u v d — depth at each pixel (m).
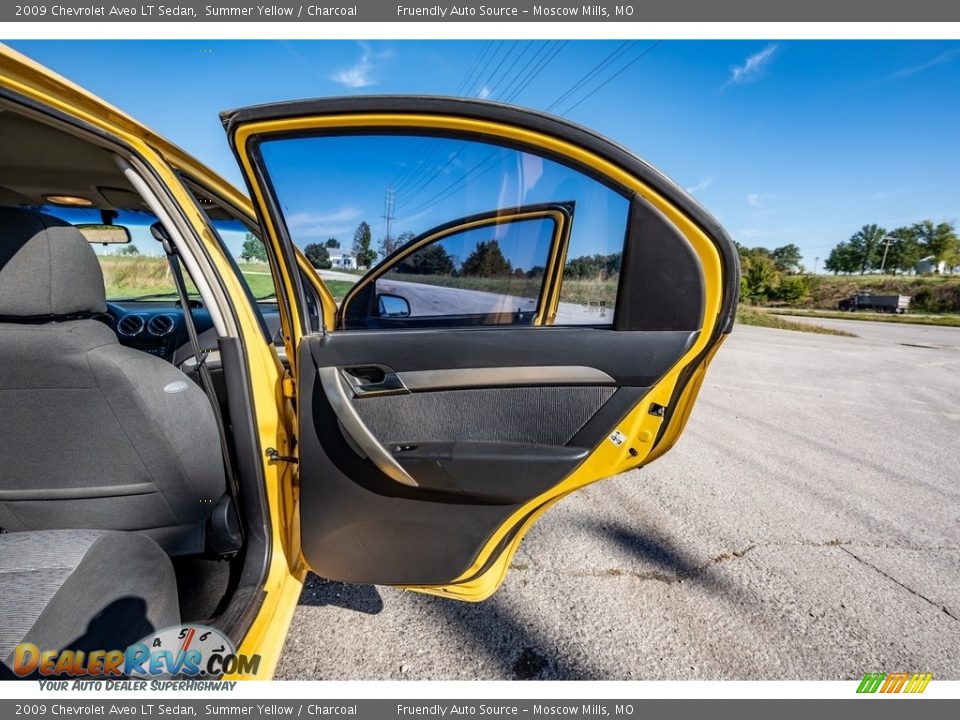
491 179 1.14
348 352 1.15
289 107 1.01
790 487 2.74
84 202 2.03
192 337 1.28
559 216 1.14
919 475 2.96
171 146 1.28
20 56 0.83
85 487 1.14
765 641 1.61
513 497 1.17
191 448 1.19
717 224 1.02
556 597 1.78
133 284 2.60
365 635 1.57
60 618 0.83
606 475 1.18
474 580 1.34
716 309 1.05
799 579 1.92
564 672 1.47
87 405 1.04
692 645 1.59
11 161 1.49
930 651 1.59
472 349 1.15
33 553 0.90
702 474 2.90
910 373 6.64
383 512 1.22
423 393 1.17
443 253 1.21
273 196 1.09
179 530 1.27
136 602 0.96
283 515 1.35
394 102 1.03
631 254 1.08
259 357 1.29
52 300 0.97
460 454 1.15
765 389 5.41
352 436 1.14
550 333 1.15
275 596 1.25
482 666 1.48
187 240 1.16
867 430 3.88
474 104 1.04
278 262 1.14
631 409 1.13
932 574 1.97
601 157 1.04
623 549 2.08
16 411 1.02
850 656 1.56
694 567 1.97
